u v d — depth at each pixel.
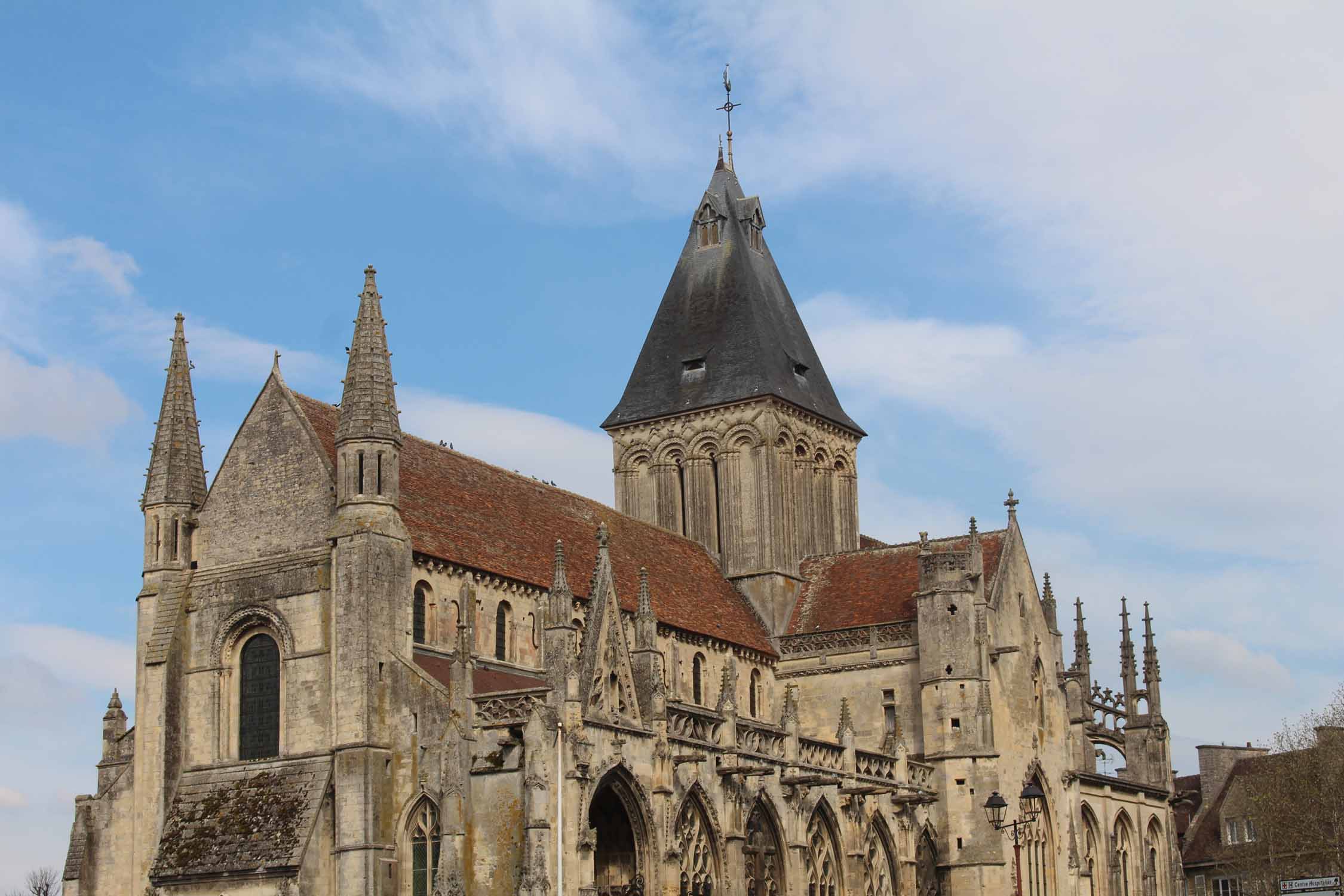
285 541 80.12
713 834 80.62
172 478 83.12
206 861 75.19
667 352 116.69
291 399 81.81
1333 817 114.12
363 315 79.62
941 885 98.19
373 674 75.00
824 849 89.44
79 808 82.94
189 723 80.31
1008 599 105.56
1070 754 109.56
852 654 104.38
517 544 88.81
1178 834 150.00
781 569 109.75
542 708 71.00
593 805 77.62
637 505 115.25
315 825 74.25
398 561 77.06
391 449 78.25
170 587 82.00
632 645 91.75
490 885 70.81
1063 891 105.25
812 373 118.69
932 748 99.75
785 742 86.88
